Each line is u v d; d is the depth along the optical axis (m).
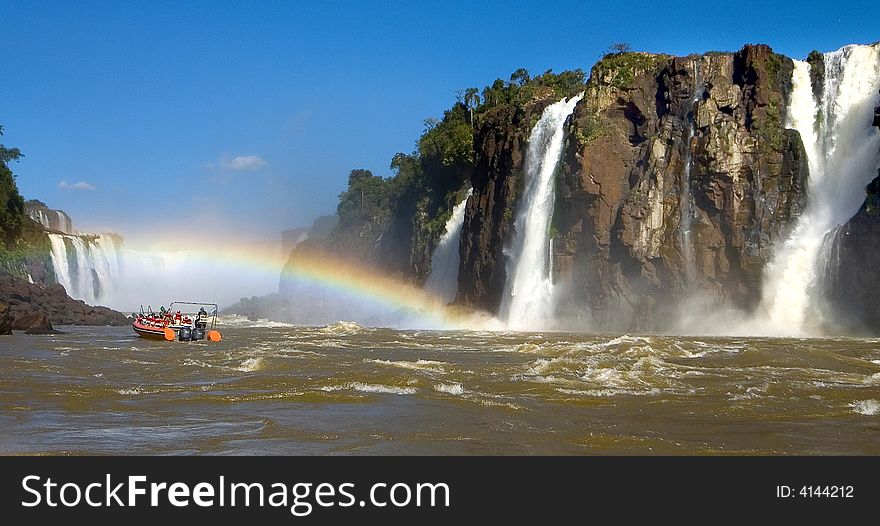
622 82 83.69
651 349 35.88
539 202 89.50
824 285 68.75
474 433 18.77
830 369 29.84
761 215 73.12
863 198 69.62
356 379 27.58
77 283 134.25
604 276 80.88
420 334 67.88
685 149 77.31
